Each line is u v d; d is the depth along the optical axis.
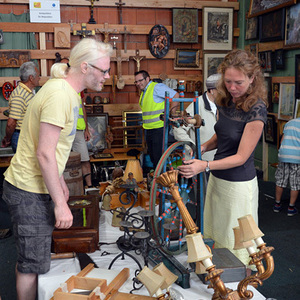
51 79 1.75
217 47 6.36
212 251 1.87
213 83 3.04
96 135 5.95
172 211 2.18
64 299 1.49
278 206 4.35
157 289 1.31
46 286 1.67
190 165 1.82
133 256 1.86
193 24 6.20
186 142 1.92
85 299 1.46
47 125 1.62
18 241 1.78
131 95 6.22
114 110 6.10
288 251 3.37
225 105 2.02
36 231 1.76
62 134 1.73
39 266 1.77
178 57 6.26
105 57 1.73
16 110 3.91
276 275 2.96
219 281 1.21
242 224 1.29
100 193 3.03
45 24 5.68
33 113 1.69
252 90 1.90
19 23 5.59
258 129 1.88
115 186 2.75
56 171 1.66
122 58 6.02
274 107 5.52
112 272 1.72
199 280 1.73
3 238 3.71
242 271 1.69
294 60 5.02
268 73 5.61
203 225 2.10
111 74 6.12
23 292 1.83
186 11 6.15
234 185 2.01
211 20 6.29
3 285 2.84
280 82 5.27
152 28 6.02
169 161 1.99
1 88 5.68
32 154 1.72
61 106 1.64
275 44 5.36
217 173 2.08
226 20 6.33
